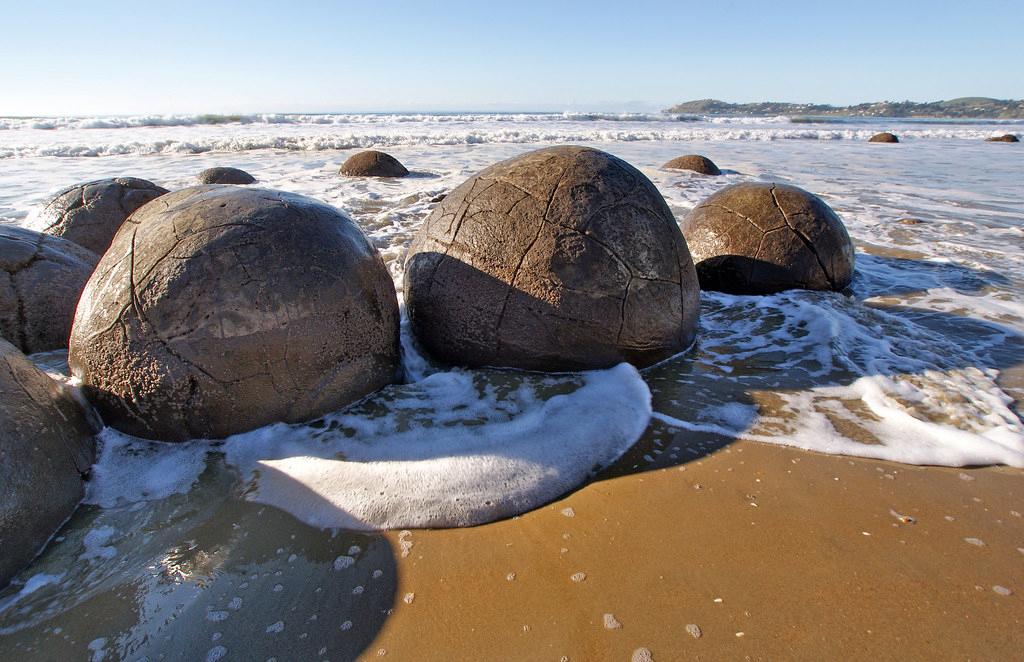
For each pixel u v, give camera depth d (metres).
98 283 2.82
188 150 17.95
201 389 2.71
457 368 3.61
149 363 2.68
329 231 2.98
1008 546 2.28
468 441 2.82
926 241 7.78
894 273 6.30
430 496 2.49
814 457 2.88
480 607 2.01
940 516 2.46
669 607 1.99
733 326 4.55
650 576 2.12
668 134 27.09
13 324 3.74
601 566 2.18
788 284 5.16
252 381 2.77
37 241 4.06
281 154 17.30
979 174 14.81
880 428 3.13
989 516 2.46
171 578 2.13
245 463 2.72
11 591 2.08
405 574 2.15
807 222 5.17
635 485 2.65
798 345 4.16
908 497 2.58
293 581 2.12
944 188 12.42
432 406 3.14
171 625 1.95
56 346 3.91
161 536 2.33
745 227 5.22
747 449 2.94
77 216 5.50
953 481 2.70
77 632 1.92
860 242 7.74
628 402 3.21
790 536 2.33
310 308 2.83
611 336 3.41
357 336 3.05
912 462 2.84
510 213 3.41
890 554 2.23
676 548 2.27
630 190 3.54
